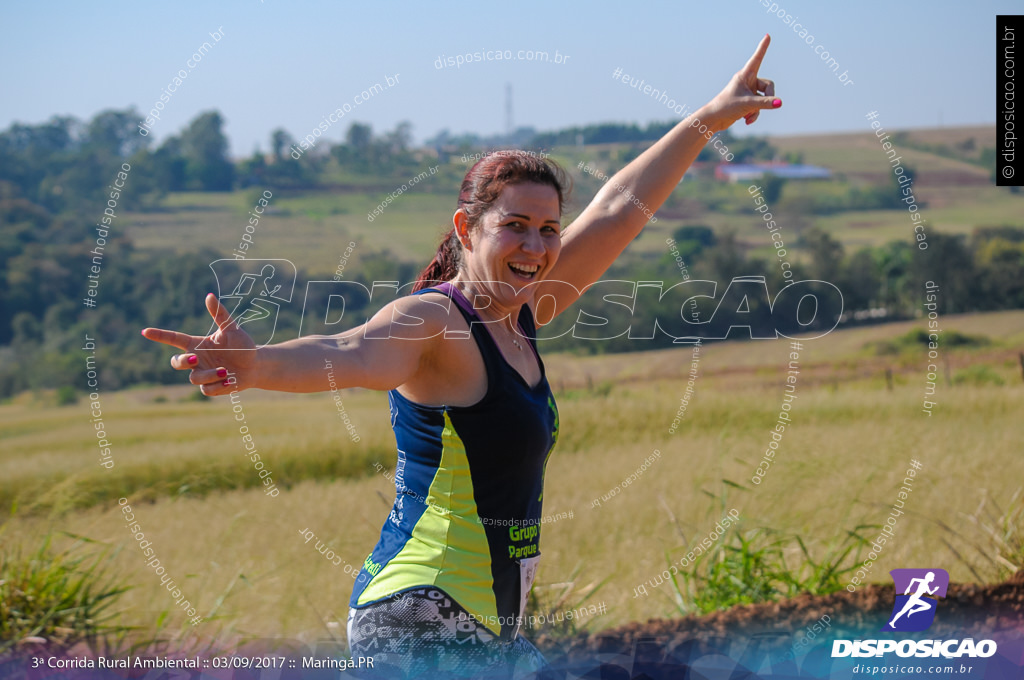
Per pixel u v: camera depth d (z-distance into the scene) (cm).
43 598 422
